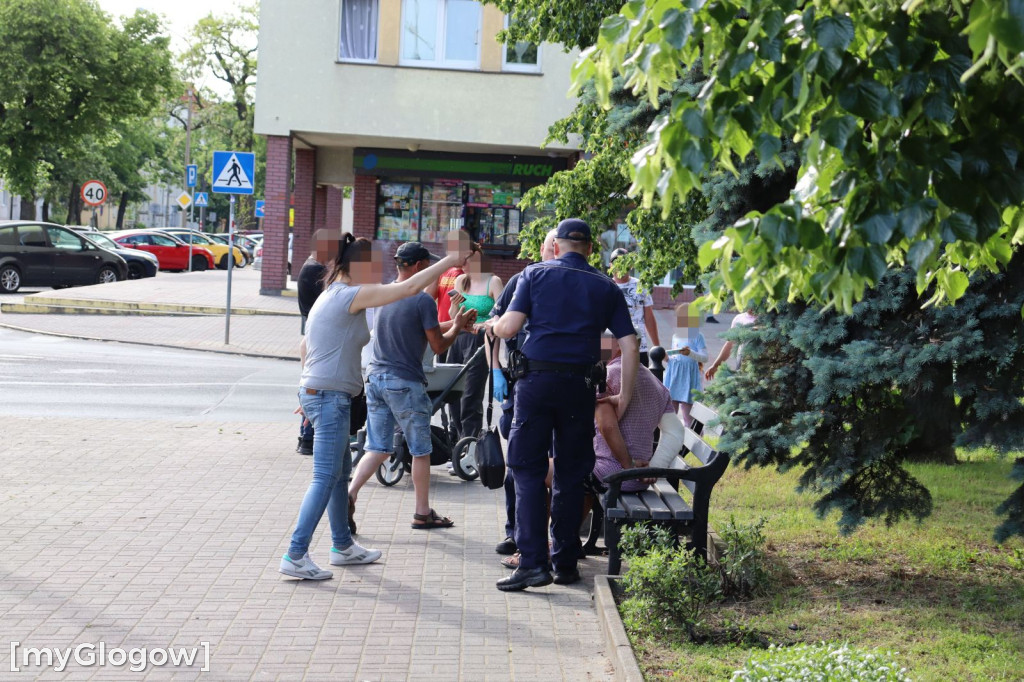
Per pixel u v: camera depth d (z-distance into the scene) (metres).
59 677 4.85
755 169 7.23
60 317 24.03
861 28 3.42
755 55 3.29
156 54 46.00
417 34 27.55
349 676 4.98
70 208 68.69
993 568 6.86
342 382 6.54
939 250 4.13
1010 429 6.37
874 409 6.87
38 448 10.25
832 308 6.68
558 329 6.36
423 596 6.26
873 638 5.50
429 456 7.87
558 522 6.59
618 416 6.91
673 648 5.30
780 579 6.54
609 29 3.42
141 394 14.41
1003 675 4.95
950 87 3.31
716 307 3.86
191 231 50.62
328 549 7.21
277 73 27.64
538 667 5.16
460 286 9.64
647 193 3.45
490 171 29.78
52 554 6.79
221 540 7.27
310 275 10.15
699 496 6.43
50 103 43.91
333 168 32.41
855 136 3.40
